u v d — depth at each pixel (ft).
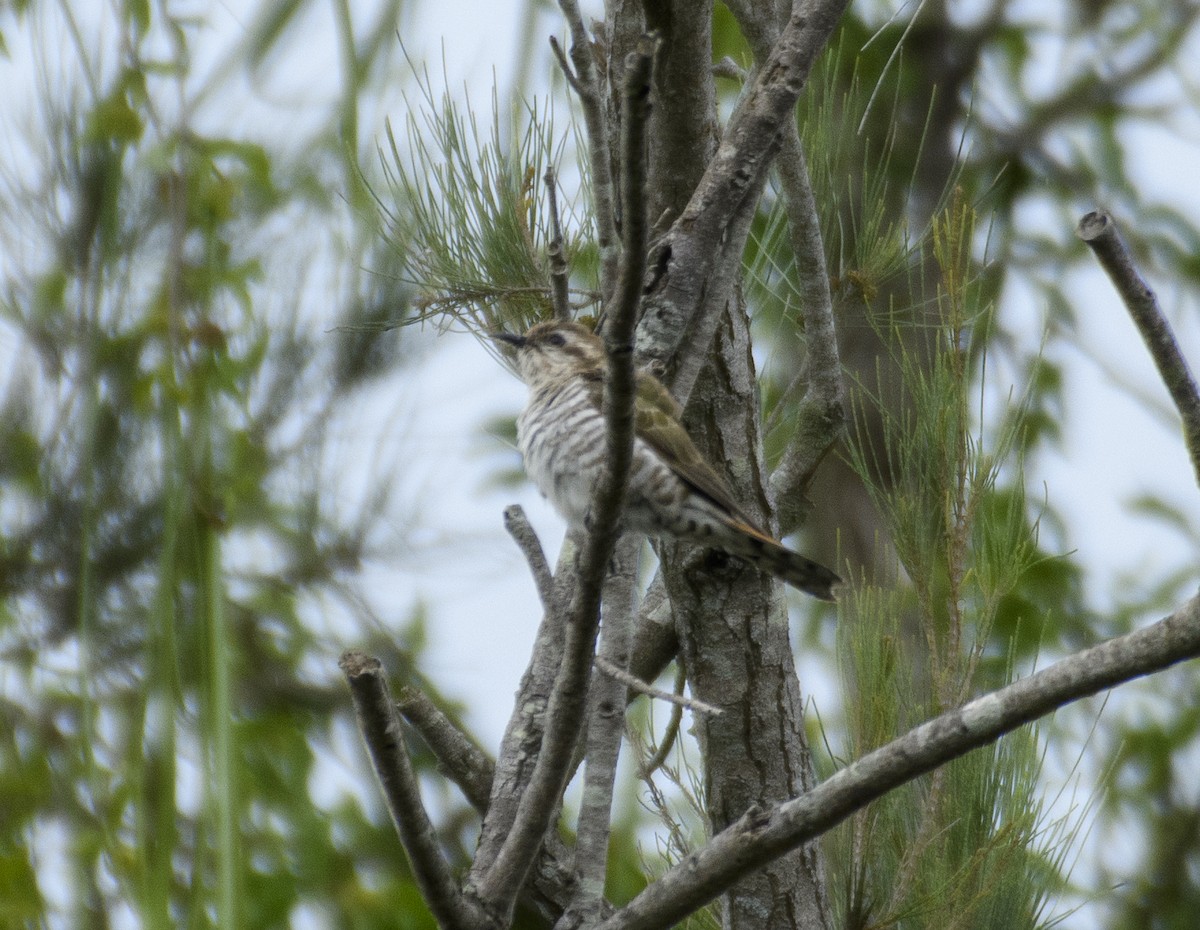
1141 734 47.39
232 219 32.04
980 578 26.99
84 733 27.04
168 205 30.12
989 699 21.04
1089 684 20.31
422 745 42.11
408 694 29.78
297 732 37.70
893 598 27.76
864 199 37.11
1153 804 47.11
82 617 27.40
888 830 27.17
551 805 24.07
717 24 50.37
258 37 30.27
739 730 33.65
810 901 32.27
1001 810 26.03
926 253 39.93
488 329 36.14
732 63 36.65
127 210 30.55
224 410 32.99
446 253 33.65
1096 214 20.21
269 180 32.32
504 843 26.18
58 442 31.07
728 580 33.88
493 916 23.79
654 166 33.53
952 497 27.22
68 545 31.17
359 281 35.42
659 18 31.32
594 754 26.58
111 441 30.66
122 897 27.22
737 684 33.83
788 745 33.78
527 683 29.66
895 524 27.55
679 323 31.04
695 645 34.42
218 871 23.22
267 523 37.06
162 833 24.02
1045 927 26.37
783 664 34.09
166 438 27.30
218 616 25.46
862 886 26.50
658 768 32.65
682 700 25.00
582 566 23.16
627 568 28.09
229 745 24.27
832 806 21.93
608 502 22.74
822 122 37.88
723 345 34.88
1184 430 21.06
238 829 23.82
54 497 31.09
